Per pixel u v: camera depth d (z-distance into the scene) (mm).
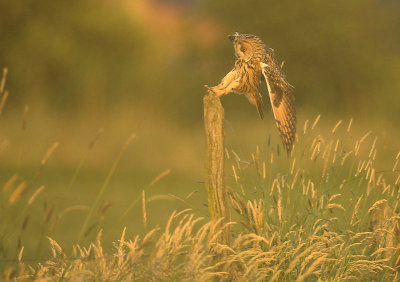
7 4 97500
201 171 62812
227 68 104812
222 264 18797
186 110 87688
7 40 96688
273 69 18938
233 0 121438
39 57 94438
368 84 109562
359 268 20609
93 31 97875
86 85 83125
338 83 110688
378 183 23391
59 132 66875
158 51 100562
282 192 22656
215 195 18781
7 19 97375
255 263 18734
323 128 57906
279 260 20109
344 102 108625
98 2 101875
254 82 19234
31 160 62125
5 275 16625
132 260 17766
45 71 93688
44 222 17656
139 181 58094
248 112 78000
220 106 18688
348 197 23516
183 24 111062
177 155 64938
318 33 115938
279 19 118625
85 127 69312
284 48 117375
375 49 114938
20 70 92250
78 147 64688
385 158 53219
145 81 88250
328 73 112938
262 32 120438
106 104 82000
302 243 20156
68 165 62125
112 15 100875
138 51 98438
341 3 118875
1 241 17594
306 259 19250
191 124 85500
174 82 92812
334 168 23078
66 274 18766
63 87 87250
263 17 119625
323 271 20016
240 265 19297
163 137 68125
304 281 20000
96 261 18156
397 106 81125
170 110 86688
